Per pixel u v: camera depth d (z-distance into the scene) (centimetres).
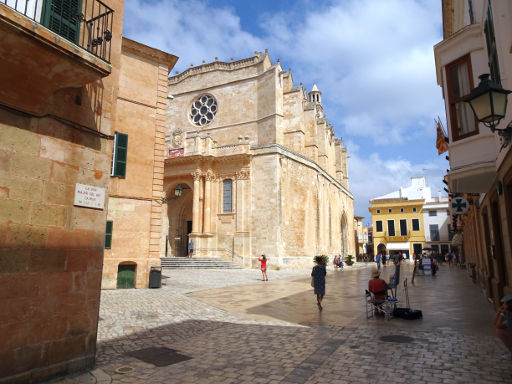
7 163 520
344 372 562
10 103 530
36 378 523
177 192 2580
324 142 4903
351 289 1748
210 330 871
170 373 573
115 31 739
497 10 691
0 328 489
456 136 916
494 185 950
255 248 3309
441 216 6050
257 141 4000
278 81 4025
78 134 629
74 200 607
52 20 611
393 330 837
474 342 720
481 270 1698
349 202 6219
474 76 877
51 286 557
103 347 720
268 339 777
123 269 1645
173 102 4612
